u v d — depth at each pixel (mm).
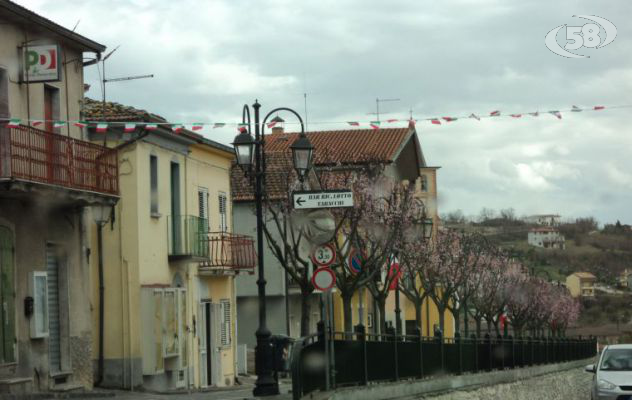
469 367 34031
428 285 59219
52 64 25766
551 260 169250
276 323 50500
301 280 37000
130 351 32562
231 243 39750
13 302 24938
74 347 28109
